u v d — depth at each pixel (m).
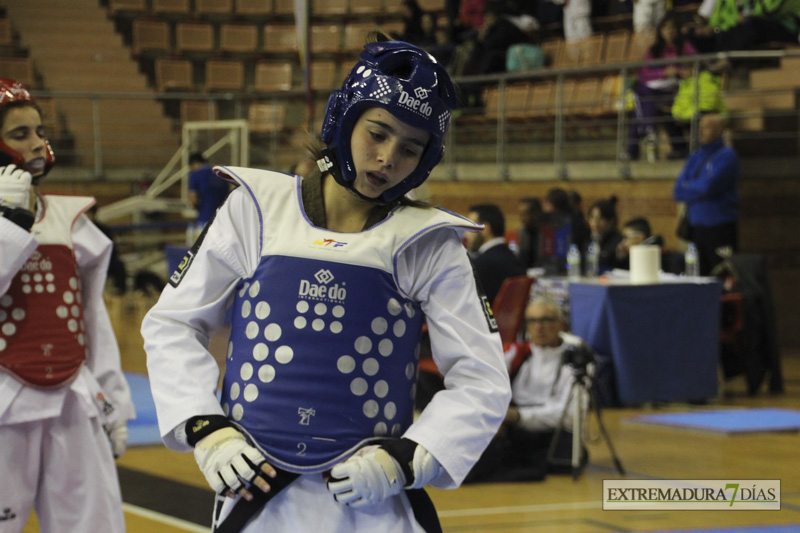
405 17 16.08
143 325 2.09
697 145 11.28
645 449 6.57
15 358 3.04
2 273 2.87
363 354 1.96
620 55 14.10
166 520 4.70
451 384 2.03
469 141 14.85
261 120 18.06
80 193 17.56
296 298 1.96
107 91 18.77
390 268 1.99
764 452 6.44
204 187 14.01
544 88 14.06
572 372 5.84
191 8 20.09
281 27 19.53
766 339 9.02
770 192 11.68
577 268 9.16
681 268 9.59
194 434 1.94
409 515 2.01
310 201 2.05
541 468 5.73
